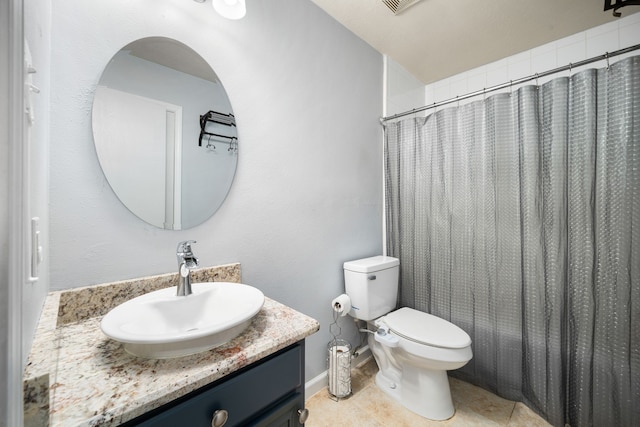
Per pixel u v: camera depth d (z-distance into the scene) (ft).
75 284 2.66
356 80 5.96
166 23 3.26
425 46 6.39
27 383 1.11
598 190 4.08
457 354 4.17
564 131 4.35
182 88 3.40
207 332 1.87
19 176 1.05
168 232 3.28
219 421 1.85
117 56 2.91
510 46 6.37
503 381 4.95
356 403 4.86
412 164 6.22
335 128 5.49
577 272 4.27
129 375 1.76
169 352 1.95
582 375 4.21
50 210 2.51
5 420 0.93
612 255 3.98
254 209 4.13
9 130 1.00
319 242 5.19
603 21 5.55
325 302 5.33
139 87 3.07
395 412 4.65
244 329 2.40
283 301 4.56
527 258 4.72
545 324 4.54
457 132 5.54
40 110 1.94
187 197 3.44
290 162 4.63
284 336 2.29
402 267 6.41
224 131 3.78
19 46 1.07
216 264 3.70
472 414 4.58
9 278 0.98
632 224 3.82
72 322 2.56
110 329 1.89
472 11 5.21
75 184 2.66
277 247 4.46
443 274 5.74
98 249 2.80
